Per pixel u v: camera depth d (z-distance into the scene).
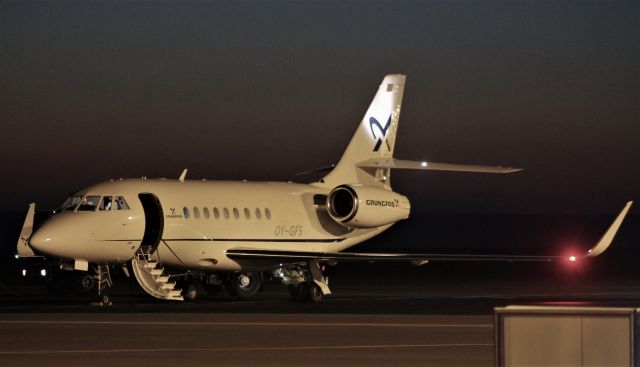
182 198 112.81
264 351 67.62
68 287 126.19
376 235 132.62
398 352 67.38
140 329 79.81
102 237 105.44
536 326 42.12
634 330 41.25
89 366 61.25
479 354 66.50
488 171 116.06
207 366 61.22
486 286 156.75
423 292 138.88
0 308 99.06
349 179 128.50
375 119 129.88
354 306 104.75
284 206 122.62
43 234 103.25
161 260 111.88
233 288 121.56
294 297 116.56
